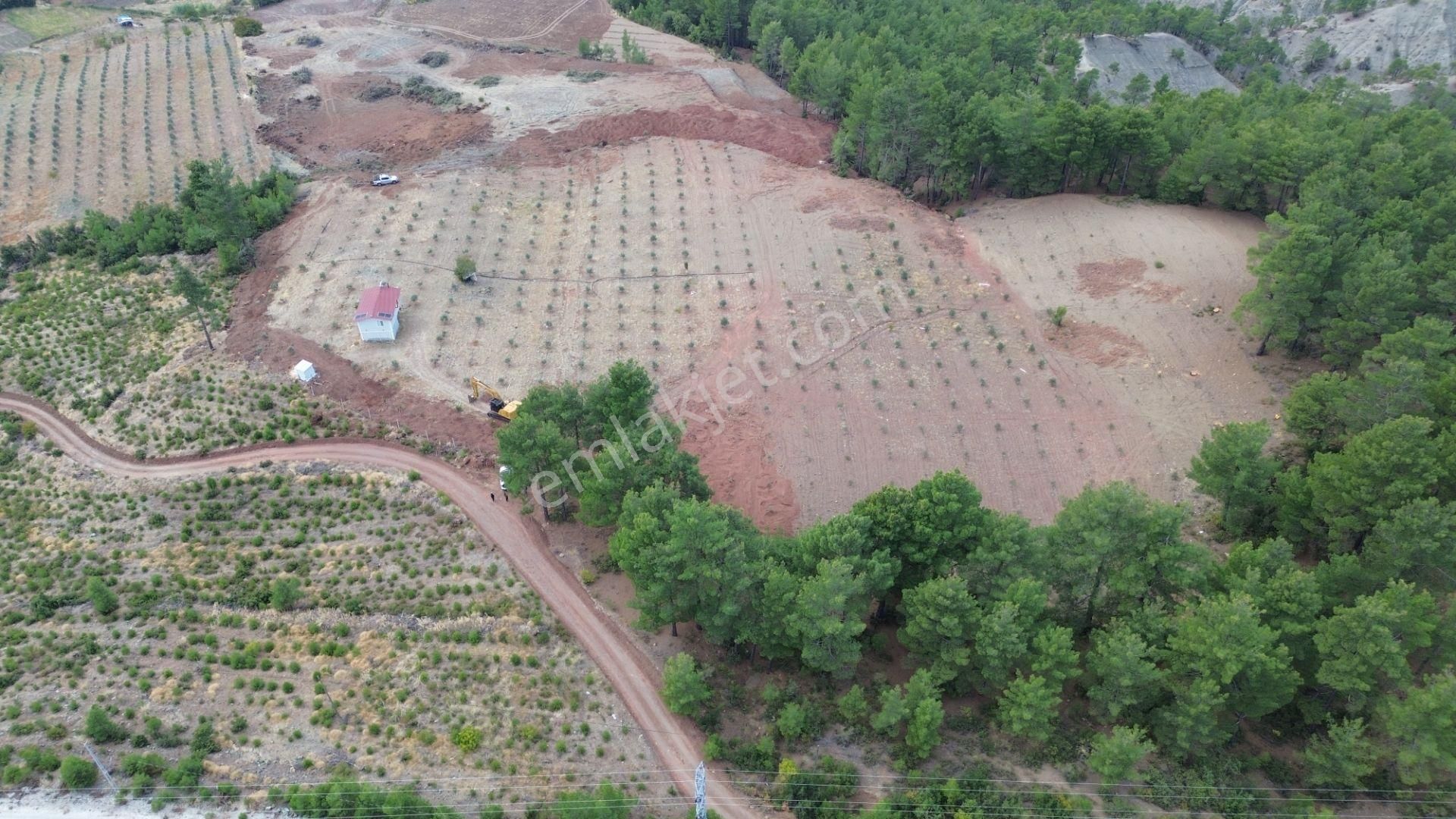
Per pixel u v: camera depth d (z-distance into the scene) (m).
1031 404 98.50
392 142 145.50
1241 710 64.88
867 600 70.69
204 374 98.94
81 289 114.12
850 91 148.00
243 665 68.19
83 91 160.62
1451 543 67.69
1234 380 100.75
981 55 160.12
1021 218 126.31
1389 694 61.88
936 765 64.12
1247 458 80.25
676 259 117.38
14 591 75.81
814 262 117.00
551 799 60.94
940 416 97.19
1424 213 103.44
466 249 118.25
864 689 70.44
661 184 132.75
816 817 61.53
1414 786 62.72
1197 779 62.72
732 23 196.00
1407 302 92.12
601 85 164.38
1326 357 96.56
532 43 190.50
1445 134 122.69
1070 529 70.44
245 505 84.81
